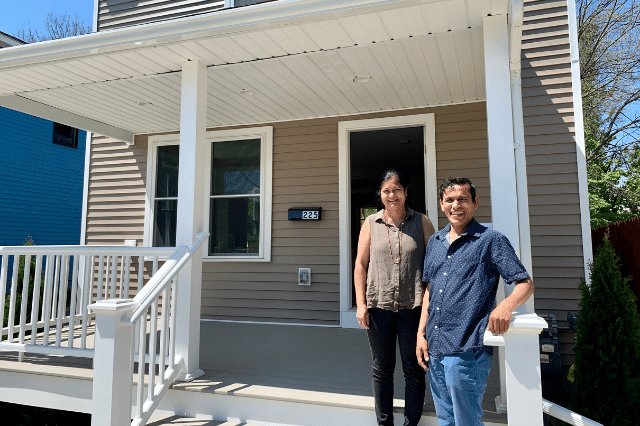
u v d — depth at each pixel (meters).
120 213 6.11
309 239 5.26
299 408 2.76
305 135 5.37
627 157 13.50
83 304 3.35
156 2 5.83
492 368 3.63
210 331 4.85
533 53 4.43
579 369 3.21
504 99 2.72
